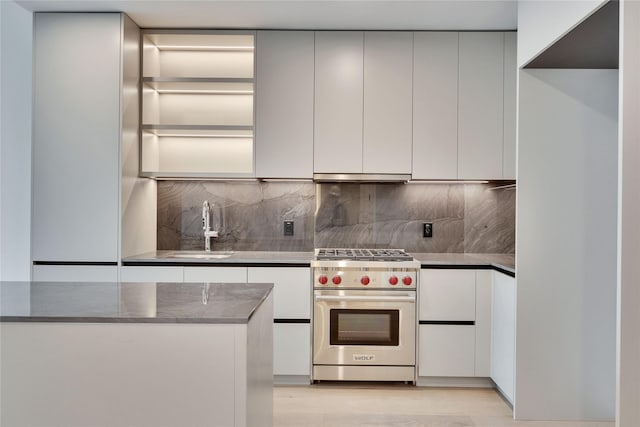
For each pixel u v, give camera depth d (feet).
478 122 11.72
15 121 12.57
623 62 5.99
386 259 11.12
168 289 6.84
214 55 12.94
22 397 5.14
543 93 9.32
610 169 9.31
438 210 12.98
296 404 10.18
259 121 11.76
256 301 5.98
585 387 9.34
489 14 10.84
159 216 13.05
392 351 11.05
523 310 9.35
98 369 5.12
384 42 11.76
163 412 5.13
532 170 9.32
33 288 6.85
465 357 11.04
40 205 10.91
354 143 11.76
